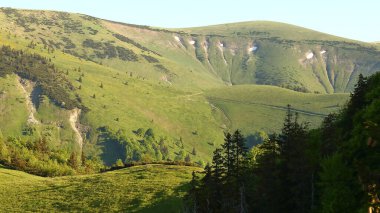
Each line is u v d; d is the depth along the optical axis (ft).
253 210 183.73
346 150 142.72
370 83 162.81
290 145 171.63
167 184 270.05
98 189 281.13
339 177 139.13
